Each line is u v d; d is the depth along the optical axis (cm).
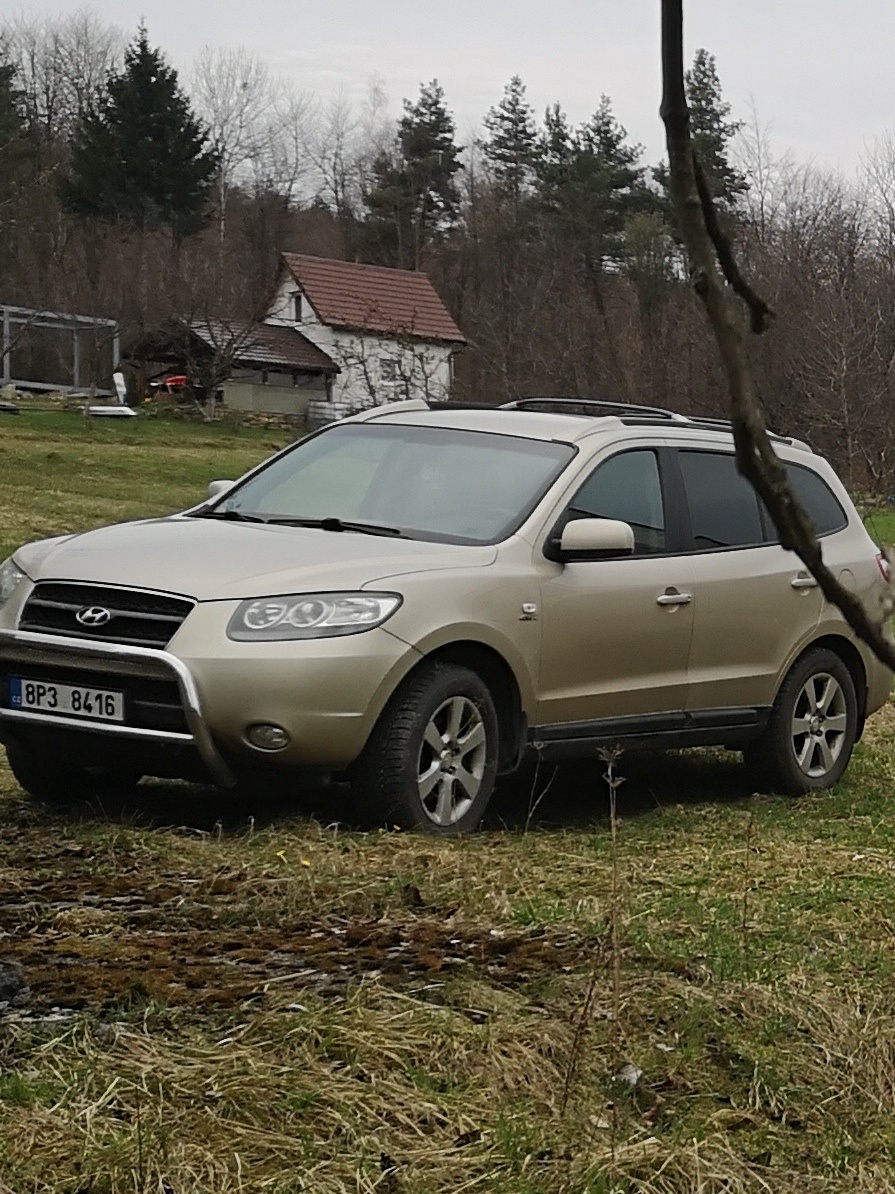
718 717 805
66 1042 404
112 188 6638
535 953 498
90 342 5594
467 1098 389
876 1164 380
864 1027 446
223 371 5150
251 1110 372
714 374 2783
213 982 457
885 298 2764
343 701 641
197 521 754
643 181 6184
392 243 7969
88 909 534
